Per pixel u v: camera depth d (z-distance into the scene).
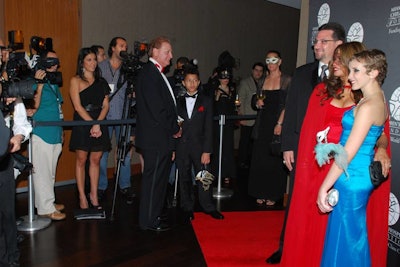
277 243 3.38
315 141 2.40
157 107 3.28
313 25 3.57
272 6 7.71
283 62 8.15
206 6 6.57
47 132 3.63
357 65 1.97
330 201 2.01
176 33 6.19
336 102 2.31
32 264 2.89
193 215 3.92
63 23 4.88
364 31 2.92
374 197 2.38
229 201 4.57
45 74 3.32
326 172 2.38
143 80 3.32
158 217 3.59
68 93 5.03
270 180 4.38
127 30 5.55
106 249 3.18
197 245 3.31
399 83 2.63
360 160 2.06
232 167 5.13
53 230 3.53
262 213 4.16
